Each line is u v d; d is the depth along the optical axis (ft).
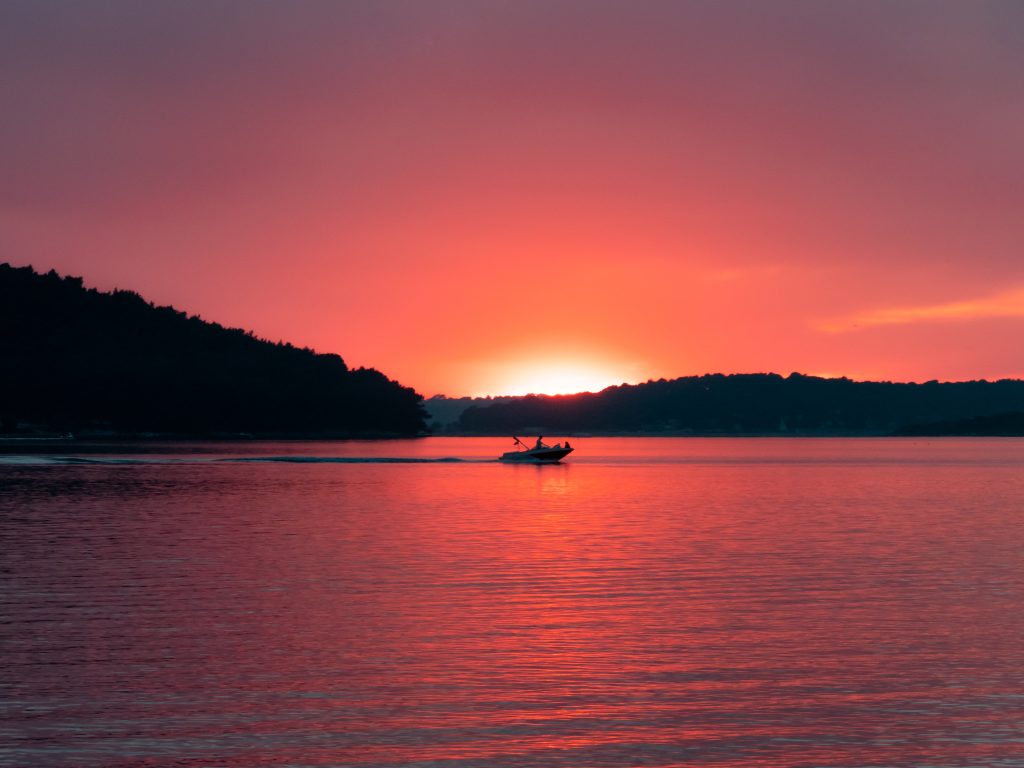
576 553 156.66
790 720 76.07
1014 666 89.30
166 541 169.89
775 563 146.10
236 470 431.02
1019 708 78.43
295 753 69.67
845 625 104.58
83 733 72.95
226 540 171.83
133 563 144.46
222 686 83.25
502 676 86.43
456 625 104.12
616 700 80.43
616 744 71.56
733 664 90.07
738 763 68.54
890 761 68.69
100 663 89.61
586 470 476.54
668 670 88.22
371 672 87.25
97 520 204.95
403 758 69.00
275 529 189.57
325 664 89.61
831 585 127.54
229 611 110.52
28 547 161.38
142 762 68.03
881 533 186.80
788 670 88.33
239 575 134.00
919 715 77.05
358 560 148.15
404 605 114.01
